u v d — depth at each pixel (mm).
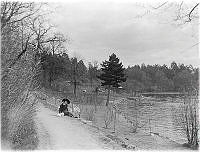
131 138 30922
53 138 19062
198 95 26422
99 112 56312
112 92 95375
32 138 16484
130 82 116000
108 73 79312
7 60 14391
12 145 13344
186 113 26594
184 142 28562
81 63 92188
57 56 75312
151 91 106750
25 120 17406
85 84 99438
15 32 16266
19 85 15992
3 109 13523
